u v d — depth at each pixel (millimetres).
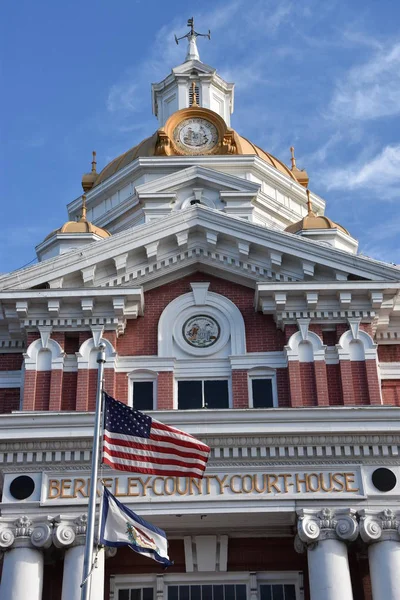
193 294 25984
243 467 22141
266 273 25953
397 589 20797
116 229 38625
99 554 21234
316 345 24797
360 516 21594
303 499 21766
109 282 25766
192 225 26078
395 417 22266
